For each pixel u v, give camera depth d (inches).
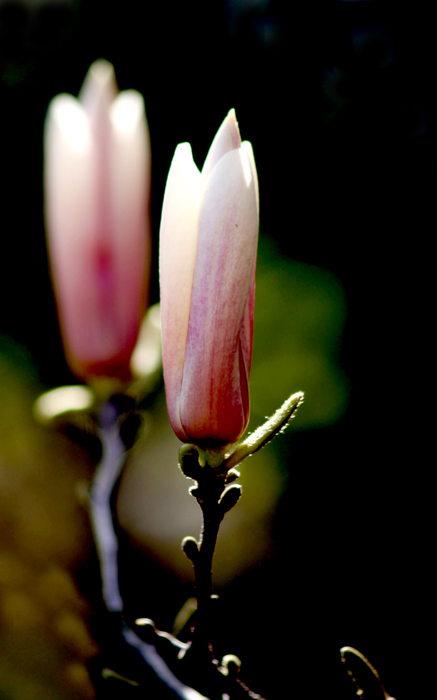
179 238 19.3
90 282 24.5
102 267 24.5
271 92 37.8
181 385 19.6
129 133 24.8
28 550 35.0
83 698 27.9
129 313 24.6
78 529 36.4
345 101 35.7
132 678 21.6
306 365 37.4
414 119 34.6
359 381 38.0
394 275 37.0
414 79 34.1
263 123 38.4
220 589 37.7
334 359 37.7
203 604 19.8
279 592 37.0
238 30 38.2
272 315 37.5
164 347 19.7
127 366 24.6
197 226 19.3
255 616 35.6
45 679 27.9
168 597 37.4
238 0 37.9
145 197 24.9
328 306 37.3
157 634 20.1
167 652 20.0
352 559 37.4
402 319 37.2
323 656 32.2
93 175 24.5
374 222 37.0
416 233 36.1
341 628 34.3
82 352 24.5
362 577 36.6
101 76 24.6
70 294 24.6
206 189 19.1
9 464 38.3
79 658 28.3
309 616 35.3
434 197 35.4
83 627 28.8
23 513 36.4
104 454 24.4
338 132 36.5
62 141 24.5
